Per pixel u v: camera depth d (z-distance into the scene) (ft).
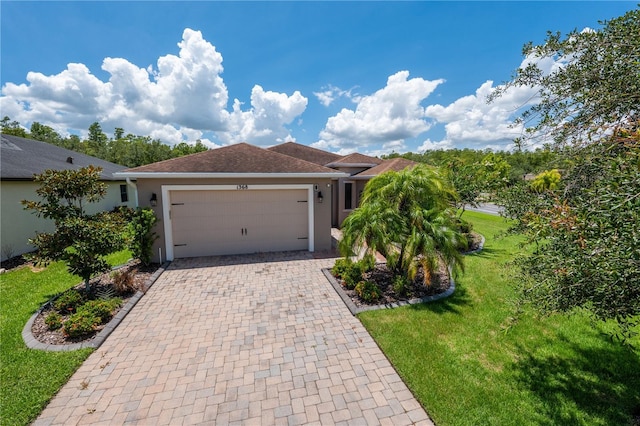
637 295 7.57
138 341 16.51
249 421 11.22
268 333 17.43
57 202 21.02
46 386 12.71
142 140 150.10
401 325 17.95
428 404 11.89
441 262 23.39
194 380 13.39
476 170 37.45
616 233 6.75
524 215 10.61
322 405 12.00
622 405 11.73
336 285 24.36
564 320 18.17
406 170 24.18
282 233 34.99
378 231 22.26
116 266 29.27
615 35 8.52
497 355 15.03
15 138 53.06
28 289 23.77
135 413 11.53
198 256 32.81
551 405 11.76
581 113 9.81
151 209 29.71
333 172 34.65
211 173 30.68
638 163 6.54
